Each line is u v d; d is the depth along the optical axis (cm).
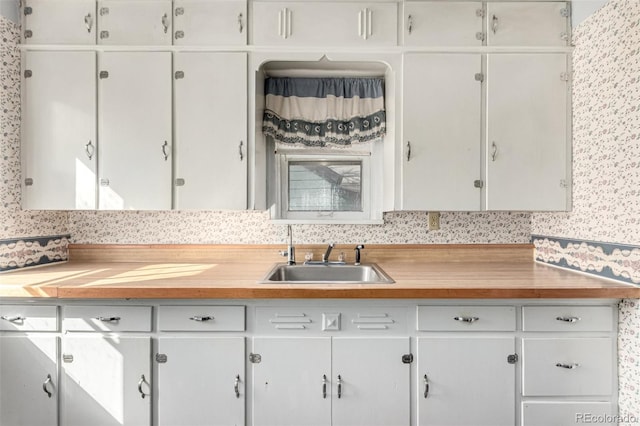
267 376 148
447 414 148
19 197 181
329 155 220
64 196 182
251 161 184
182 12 183
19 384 149
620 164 150
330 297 141
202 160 183
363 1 184
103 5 182
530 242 213
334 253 212
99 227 213
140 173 183
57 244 205
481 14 182
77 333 149
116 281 153
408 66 183
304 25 184
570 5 181
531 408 147
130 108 182
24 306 148
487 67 182
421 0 183
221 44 183
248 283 149
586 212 171
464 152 182
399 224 214
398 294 141
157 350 148
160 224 214
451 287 142
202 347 148
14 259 179
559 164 181
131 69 182
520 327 147
